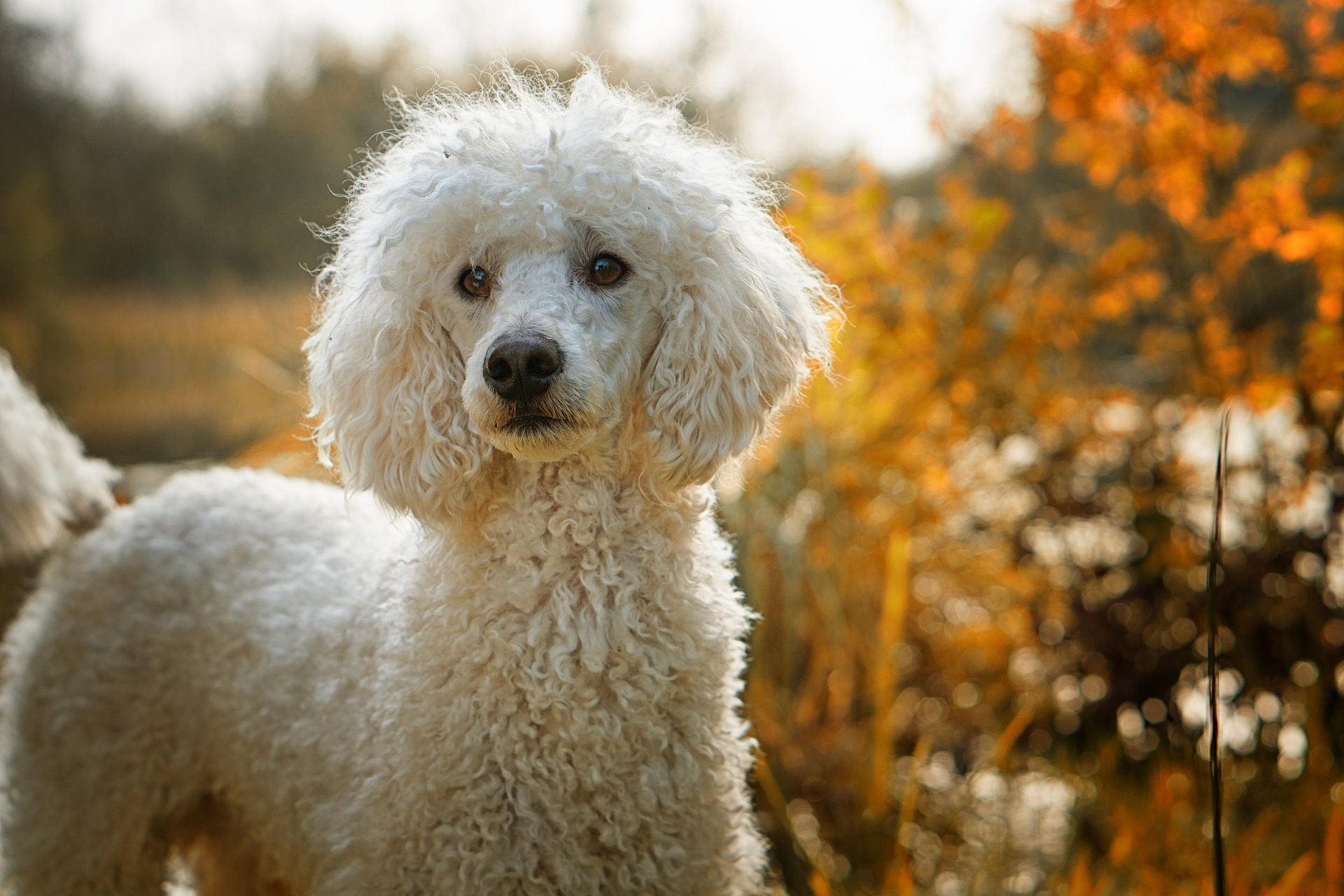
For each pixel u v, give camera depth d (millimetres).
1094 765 3834
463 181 2168
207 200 24828
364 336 2271
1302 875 2838
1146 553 4059
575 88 2387
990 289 4578
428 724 2096
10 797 2607
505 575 2115
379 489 2246
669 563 2150
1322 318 4129
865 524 4535
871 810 3381
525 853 2051
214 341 16828
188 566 2545
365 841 2125
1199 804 3395
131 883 2520
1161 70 4473
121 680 2506
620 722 2064
